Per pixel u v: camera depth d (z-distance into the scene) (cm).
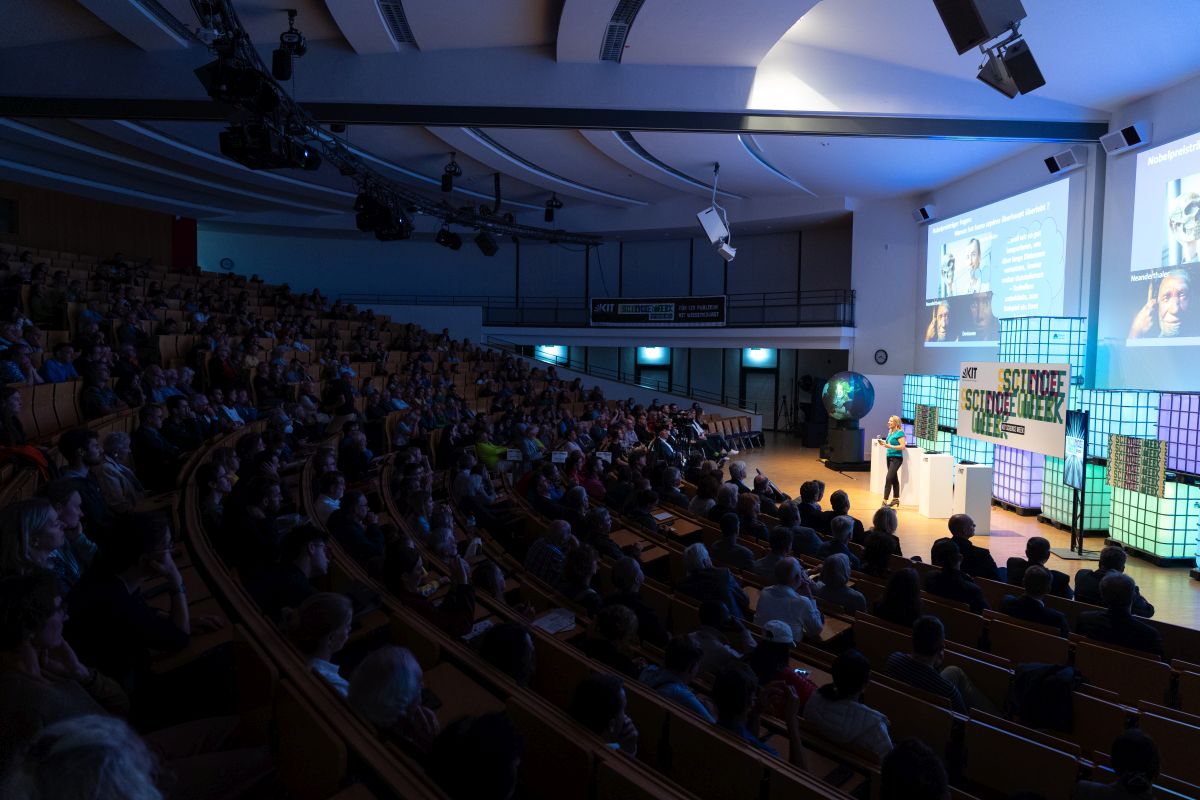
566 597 516
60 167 1727
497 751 197
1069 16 905
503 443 1283
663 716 317
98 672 280
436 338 2205
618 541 732
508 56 1055
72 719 134
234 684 341
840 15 972
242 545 489
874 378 1841
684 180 1886
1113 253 1147
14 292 1170
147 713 328
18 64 991
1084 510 1134
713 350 2716
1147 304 1075
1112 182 1146
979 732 347
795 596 497
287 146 827
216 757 248
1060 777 326
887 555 667
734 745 289
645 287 2561
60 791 120
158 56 1002
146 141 1519
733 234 2391
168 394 993
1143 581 917
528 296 2608
